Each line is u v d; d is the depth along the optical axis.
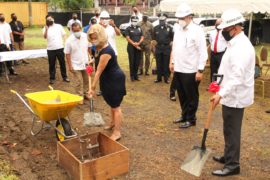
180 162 4.95
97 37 4.95
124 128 6.32
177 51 6.01
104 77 5.24
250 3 10.32
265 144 5.73
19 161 4.86
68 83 10.03
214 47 8.77
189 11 5.80
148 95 8.91
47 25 9.59
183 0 12.05
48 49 9.66
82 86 8.01
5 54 9.42
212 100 4.09
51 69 9.83
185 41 5.87
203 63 5.86
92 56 8.53
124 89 5.39
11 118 6.76
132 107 7.77
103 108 7.59
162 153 5.24
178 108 7.75
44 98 5.57
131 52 10.26
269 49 19.50
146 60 11.30
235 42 3.96
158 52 10.12
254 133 6.27
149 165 4.82
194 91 6.18
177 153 5.25
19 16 32.59
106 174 4.30
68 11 39.38
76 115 7.00
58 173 4.52
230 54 4.00
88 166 4.11
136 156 5.10
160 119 6.91
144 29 11.02
